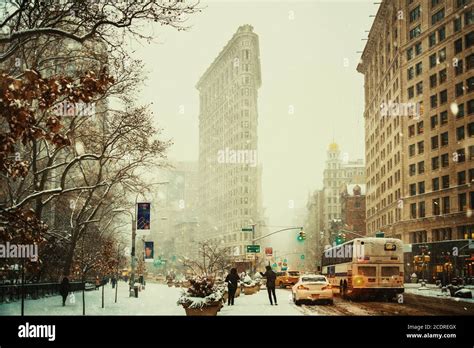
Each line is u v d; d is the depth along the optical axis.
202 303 18.12
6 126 18.11
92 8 15.67
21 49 20.56
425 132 71.50
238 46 147.88
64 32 13.65
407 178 75.19
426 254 67.75
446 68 68.31
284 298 32.53
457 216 63.62
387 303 28.22
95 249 46.78
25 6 15.40
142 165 32.56
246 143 142.25
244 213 135.75
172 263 139.62
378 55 94.81
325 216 175.00
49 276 41.56
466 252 60.91
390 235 81.06
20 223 9.88
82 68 24.95
